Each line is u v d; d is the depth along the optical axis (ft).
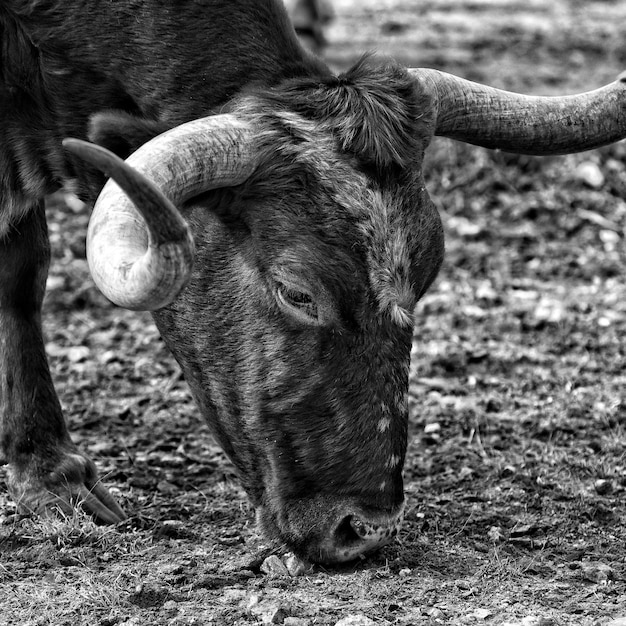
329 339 43.75
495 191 103.71
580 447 62.59
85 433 64.49
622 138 52.75
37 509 53.26
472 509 54.24
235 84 47.32
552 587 45.91
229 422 47.06
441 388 72.69
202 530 51.80
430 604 43.96
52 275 90.22
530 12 175.11
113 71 49.06
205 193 43.96
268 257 43.91
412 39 151.84
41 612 43.24
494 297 87.15
